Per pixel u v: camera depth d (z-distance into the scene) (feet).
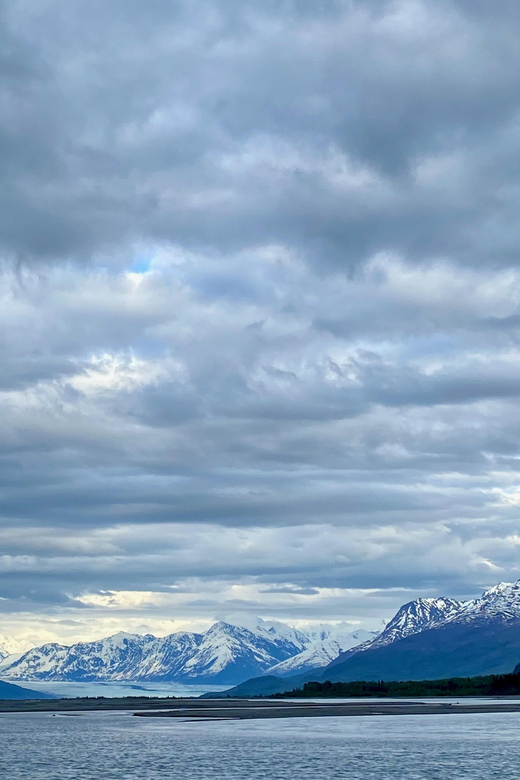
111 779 327.67
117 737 522.06
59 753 425.28
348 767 358.84
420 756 396.78
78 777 334.44
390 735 511.40
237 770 351.46
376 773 338.95
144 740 495.41
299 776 331.57
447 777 326.24
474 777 326.03
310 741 476.13
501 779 320.29
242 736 515.50
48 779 329.11
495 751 417.69
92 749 444.14
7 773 348.38
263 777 329.52
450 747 436.35
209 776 333.62
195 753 418.51
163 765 370.12
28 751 436.76
